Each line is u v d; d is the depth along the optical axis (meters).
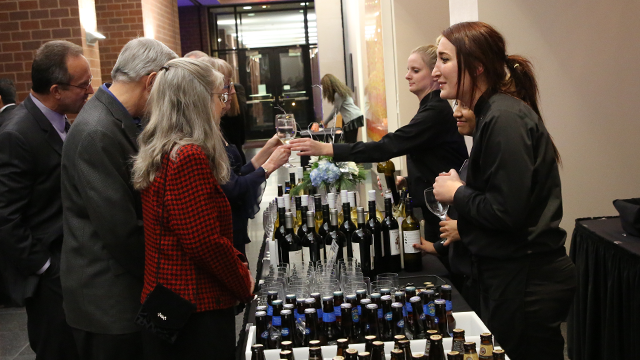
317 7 13.84
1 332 4.42
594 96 3.93
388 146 2.91
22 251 2.49
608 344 2.65
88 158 2.00
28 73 6.48
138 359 2.14
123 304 2.09
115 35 9.70
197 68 1.87
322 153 2.89
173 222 1.77
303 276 2.32
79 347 2.14
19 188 2.50
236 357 2.11
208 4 17.22
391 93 6.56
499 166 1.84
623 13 3.85
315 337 1.92
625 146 3.98
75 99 2.62
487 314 2.04
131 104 2.13
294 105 17.98
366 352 1.55
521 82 2.00
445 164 3.02
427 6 6.00
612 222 2.99
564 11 3.85
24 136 2.51
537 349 1.98
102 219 1.98
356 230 2.58
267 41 17.72
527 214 1.88
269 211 3.24
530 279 1.96
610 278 2.62
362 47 9.97
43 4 6.41
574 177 4.02
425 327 1.92
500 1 3.82
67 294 2.12
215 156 1.87
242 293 1.95
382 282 2.10
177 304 1.80
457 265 2.31
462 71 1.97
